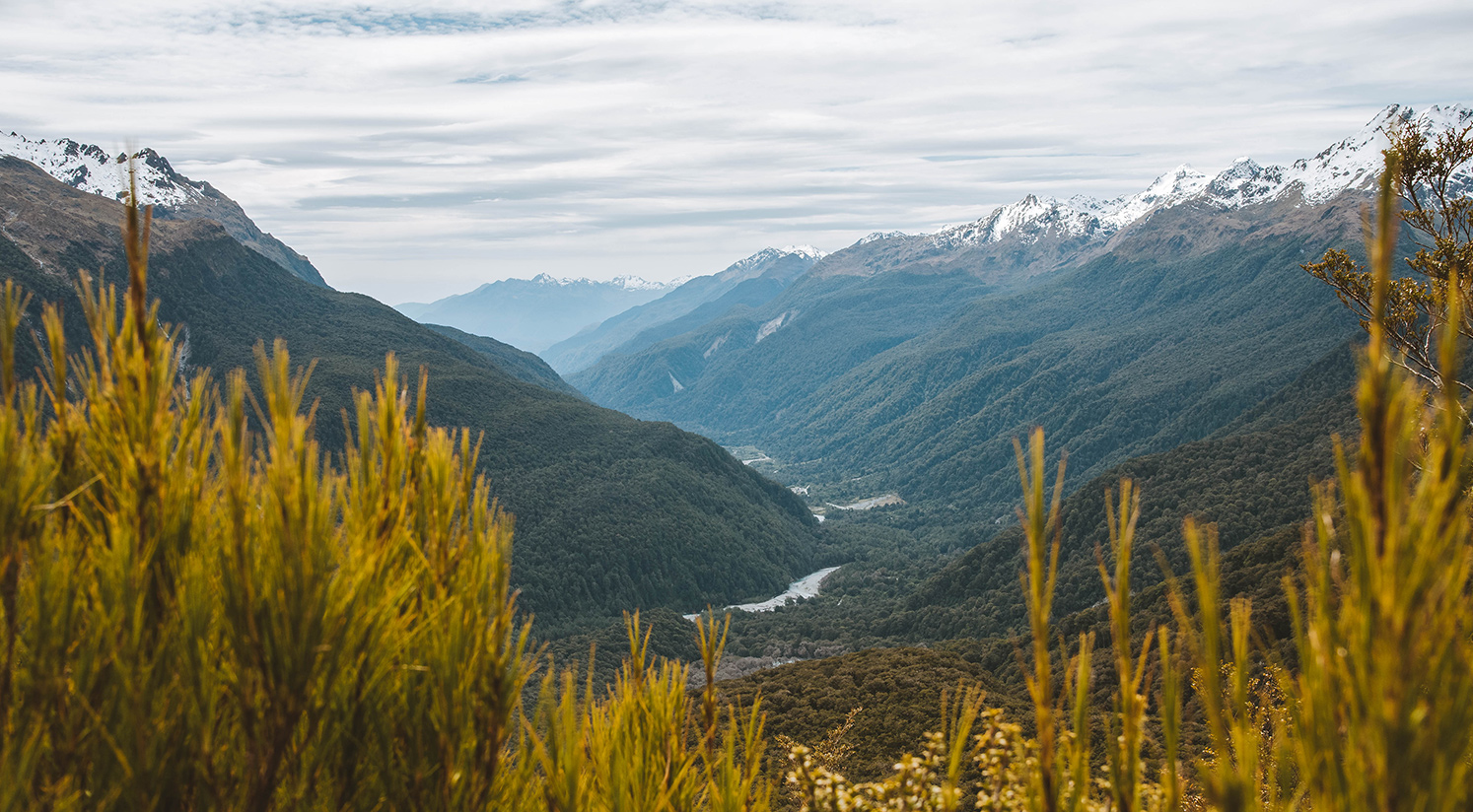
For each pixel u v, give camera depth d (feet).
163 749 8.51
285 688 8.38
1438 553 4.92
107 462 9.14
